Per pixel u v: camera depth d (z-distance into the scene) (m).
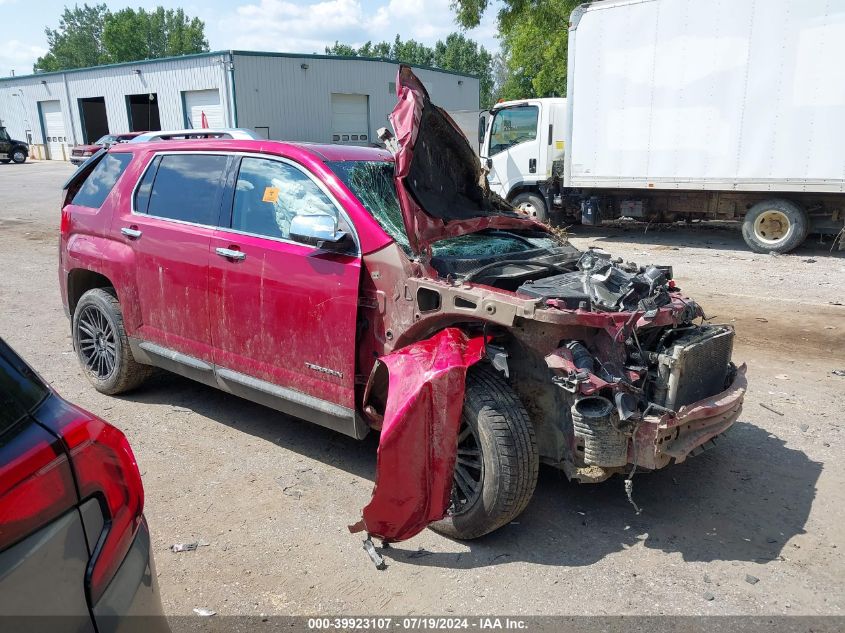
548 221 14.21
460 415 3.12
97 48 112.06
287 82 31.42
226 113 30.38
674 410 3.25
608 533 3.48
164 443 4.45
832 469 4.11
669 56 11.48
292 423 4.79
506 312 3.16
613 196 13.41
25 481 1.53
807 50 10.27
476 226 4.08
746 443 4.46
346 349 3.64
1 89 45.62
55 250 11.91
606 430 3.11
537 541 3.41
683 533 3.47
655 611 2.88
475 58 89.06
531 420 3.45
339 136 34.16
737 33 10.78
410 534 3.25
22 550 1.49
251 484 3.94
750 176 11.15
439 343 3.26
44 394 1.80
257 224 4.12
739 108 11.01
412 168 3.95
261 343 4.07
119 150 5.29
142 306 4.77
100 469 1.74
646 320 3.37
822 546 3.35
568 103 12.73
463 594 3.01
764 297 8.30
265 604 2.94
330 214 3.84
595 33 12.17
